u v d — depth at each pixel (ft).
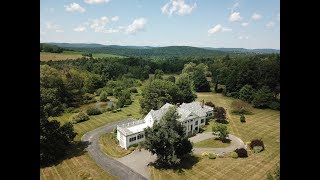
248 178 133.08
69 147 174.40
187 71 449.89
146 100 239.71
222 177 133.90
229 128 215.92
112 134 195.21
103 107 289.12
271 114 263.08
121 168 144.77
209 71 461.37
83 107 286.87
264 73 323.57
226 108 281.54
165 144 140.77
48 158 150.41
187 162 150.61
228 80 339.16
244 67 335.47
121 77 434.30
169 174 137.28
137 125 189.57
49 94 175.11
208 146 176.35
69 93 283.18
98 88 371.56
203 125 218.59
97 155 161.89
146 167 145.69
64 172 140.87
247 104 288.92
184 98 266.16
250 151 167.63
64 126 173.58
